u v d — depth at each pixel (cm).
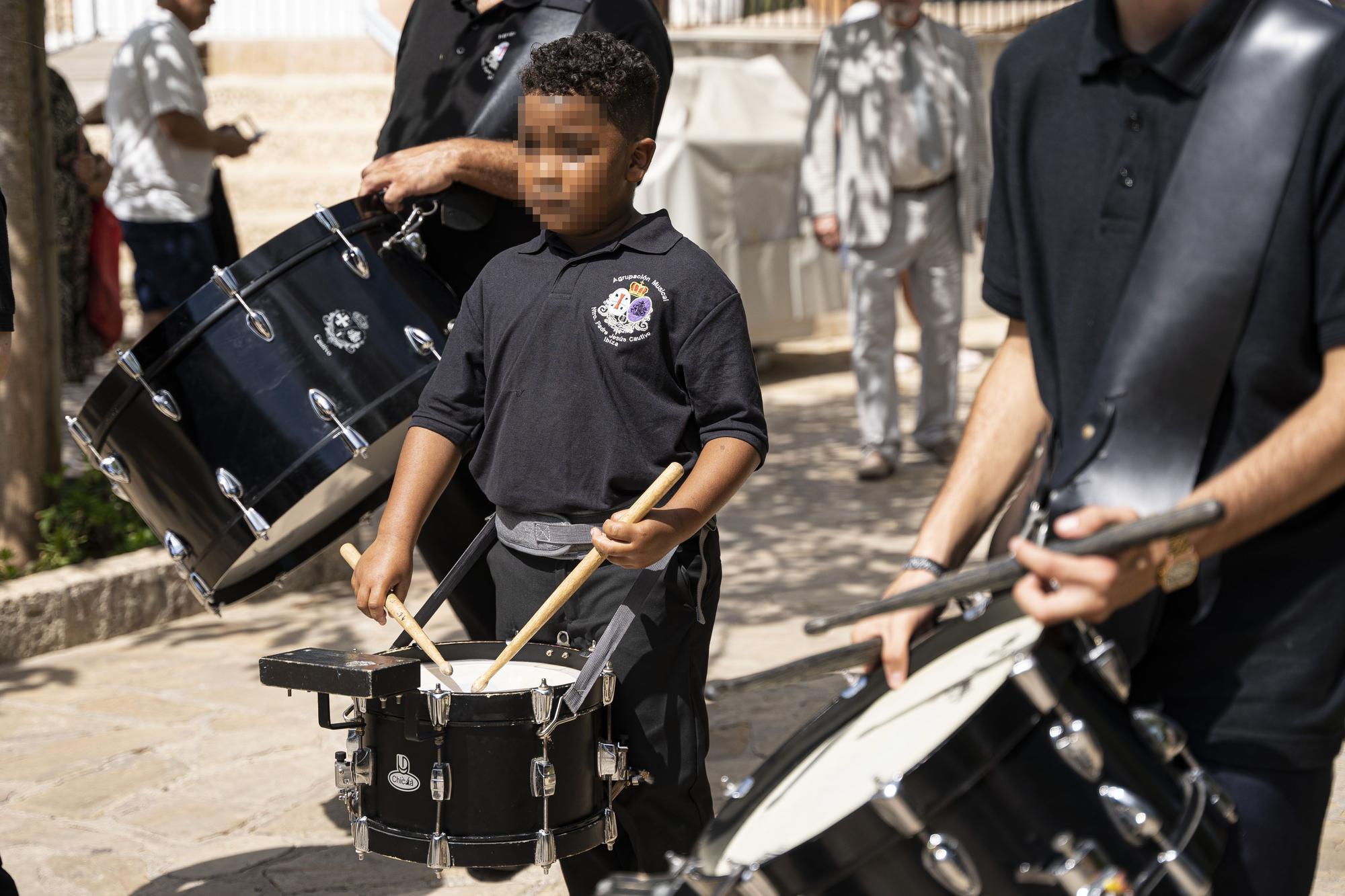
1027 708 136
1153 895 137
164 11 673
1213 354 145
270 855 318
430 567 339
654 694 234
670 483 218
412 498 244
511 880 304
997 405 175
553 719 209
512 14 321
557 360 238
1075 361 161
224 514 291
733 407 232
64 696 422
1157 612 146
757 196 901
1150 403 147
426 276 308
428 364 296
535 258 247
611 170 237
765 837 142
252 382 287
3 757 375
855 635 162
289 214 1030
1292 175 143
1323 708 154
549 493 238
